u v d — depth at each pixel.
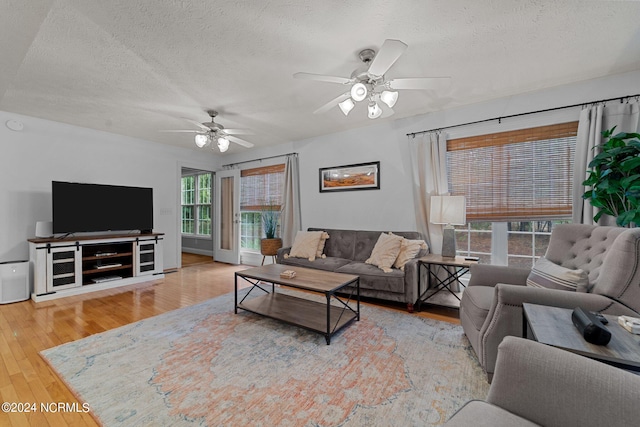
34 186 3.72
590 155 2.62
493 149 3.23
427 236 3.58
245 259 5.81
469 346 2.24
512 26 1.93
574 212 2.70
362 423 1.43
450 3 1.70
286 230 4.95
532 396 0.89
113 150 4.46
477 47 2.19
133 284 4.17
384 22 1.87
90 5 1.68
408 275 2.96
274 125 4.12
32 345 2.25
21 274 3.33
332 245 4.16
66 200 3.68
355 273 3.28
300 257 3.98
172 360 2.03
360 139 4.25
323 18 1.83
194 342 2.31
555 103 2.90
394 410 1.52
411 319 2.80
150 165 4.93
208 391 1.69
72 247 3.61
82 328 2.59
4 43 1.98
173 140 4.89
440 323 2.70
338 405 1.57
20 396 1.64
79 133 4.11
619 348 0.96
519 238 3.16
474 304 2.00
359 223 4.27
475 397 1.62
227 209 5.96
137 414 1.49
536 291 1.62
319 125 4.12
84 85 2.76
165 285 4.13
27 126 3.65
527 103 3.03
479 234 3.39
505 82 2.79
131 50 2.17
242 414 1.50
